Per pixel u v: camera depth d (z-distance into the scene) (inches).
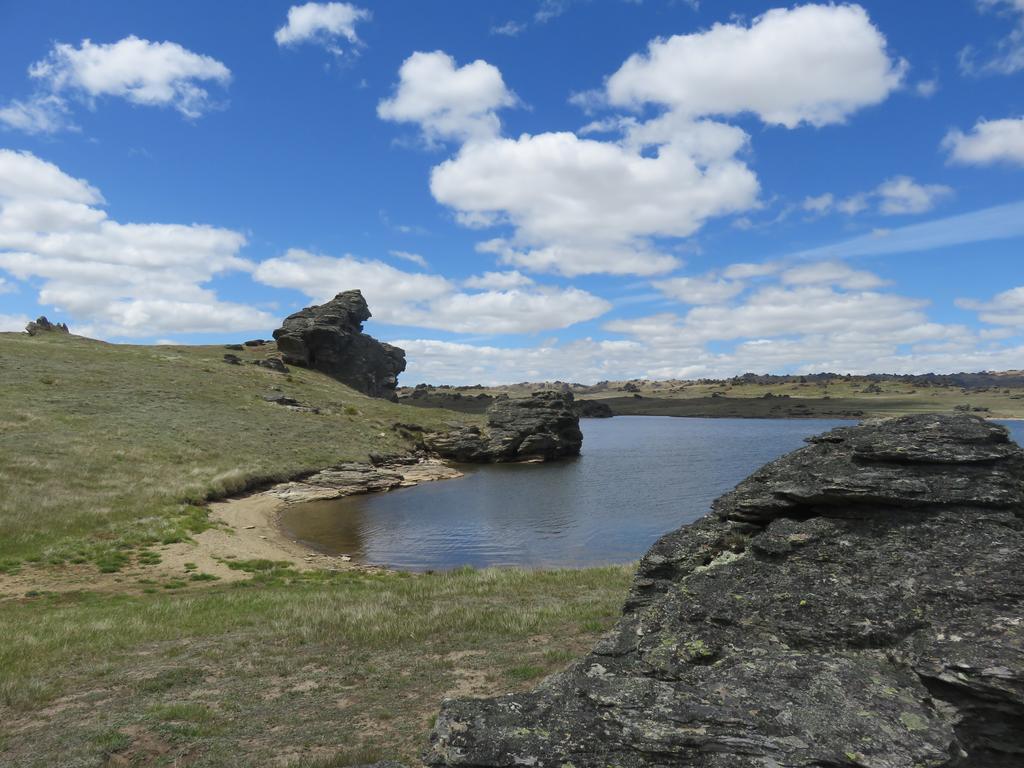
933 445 419.8
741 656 318.3
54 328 5093.5
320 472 2544.3
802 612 348.5
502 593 845.2
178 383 3464.6
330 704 456.1
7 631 665.0
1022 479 403.5
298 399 4023.1
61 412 2379.4
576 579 935.0
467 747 261.0
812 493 425.4
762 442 5152.6
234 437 2647.6
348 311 6397.6
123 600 887.7
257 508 1904.5
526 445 3863.2
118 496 1598.2
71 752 374.3
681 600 390.3
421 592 864.3
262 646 605.3
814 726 251.3
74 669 542.9
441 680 499.2
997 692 259.8
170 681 507.5
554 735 263.3
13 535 1203.2
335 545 1542.8
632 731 260.5
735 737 249.3
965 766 251.3
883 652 309.7
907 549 372.2
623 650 357.4
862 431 480.1
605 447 4842.5
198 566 1143.0
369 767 303.1
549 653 542.6
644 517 1975.9
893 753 234.8
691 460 3789.4
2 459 1672.0
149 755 375.2
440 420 4539.9
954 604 321.1
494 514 2025.1
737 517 489.1
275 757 371.6
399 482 2741.1
